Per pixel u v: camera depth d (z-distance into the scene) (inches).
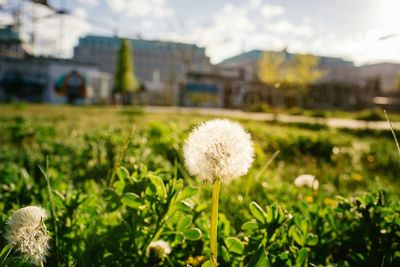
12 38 2123.5
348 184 203.5
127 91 2485.2
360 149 312.5
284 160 288.8
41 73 2028.8
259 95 2469.2
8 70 1988.2
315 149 320.8
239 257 64.1
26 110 1018.7
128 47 2466.8
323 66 3036.4
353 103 2778.1
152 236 65.7
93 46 3767.2
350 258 71.3
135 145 158.4
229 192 122.3
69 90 2055.9
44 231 48.1
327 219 81.4
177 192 64.9
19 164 175.5
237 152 45.3
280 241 65.5
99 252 65.5
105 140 206.4
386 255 66.1
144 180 68.3
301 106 2438.5
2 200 89.1
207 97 2541.8
